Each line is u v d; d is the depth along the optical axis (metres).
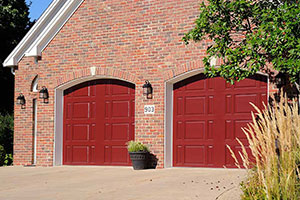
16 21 27.19
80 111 15.68
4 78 26.47
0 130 17.89
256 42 9.27
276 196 5.72
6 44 26.84
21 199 9.29
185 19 13.72
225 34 10.30
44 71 15.93
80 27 15.39
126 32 14.62
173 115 14.16
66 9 15.47
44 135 15.77
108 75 14.82
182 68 13.65
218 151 13.44
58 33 15.77
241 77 9.95
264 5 10.26
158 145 13.83
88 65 15.18
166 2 14.05
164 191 9.52
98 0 15.15
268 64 12.41
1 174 13.77
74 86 15.82
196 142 13.78
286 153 5.86
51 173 13.64
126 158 14.80
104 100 15.31
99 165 15.22
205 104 13.73
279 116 5.98
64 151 15.82
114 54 14.77
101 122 15.31
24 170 14.74
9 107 26.70
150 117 14.01
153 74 14.09
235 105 13.27
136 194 9.36
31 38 16.41
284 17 8.88
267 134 5.86
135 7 14.52
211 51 10.83
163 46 13.99
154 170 13.35
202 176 11.48
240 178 10.75
